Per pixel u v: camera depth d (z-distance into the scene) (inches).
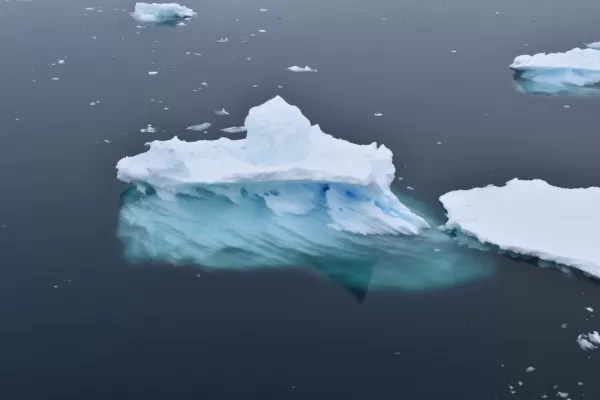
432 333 837.8
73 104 1330.0
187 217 1032.2
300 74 1494.8
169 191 1067.9
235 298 886.4
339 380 765.3
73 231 995.3
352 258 965.8
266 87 1430.9
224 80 1457.9
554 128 1312.7
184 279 916.6
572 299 896.9
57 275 912.9
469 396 750.5
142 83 1430.9
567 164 1187.9
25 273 912.9
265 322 848.3
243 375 769.6
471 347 818.2
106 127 1254.9
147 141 1214.9
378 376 773.3
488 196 1073.5
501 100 1419.8
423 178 1146.0
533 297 900.6
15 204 1041.5
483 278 934.4
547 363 796.6
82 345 805.9
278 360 791.7
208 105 1349.7
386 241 1000.9
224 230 1009.5
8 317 841.5
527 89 1475.1
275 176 1019.3
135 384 755.4
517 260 968.9
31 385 749.9
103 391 745.6
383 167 1073.5
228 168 1051.3
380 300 890.7
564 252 956.6
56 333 820.6
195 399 737.0
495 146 1241.4
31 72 1456.7
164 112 1315.2
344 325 847.1
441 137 1266.0
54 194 1068.5
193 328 835.4
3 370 767.1
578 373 783.1
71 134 1226.6
